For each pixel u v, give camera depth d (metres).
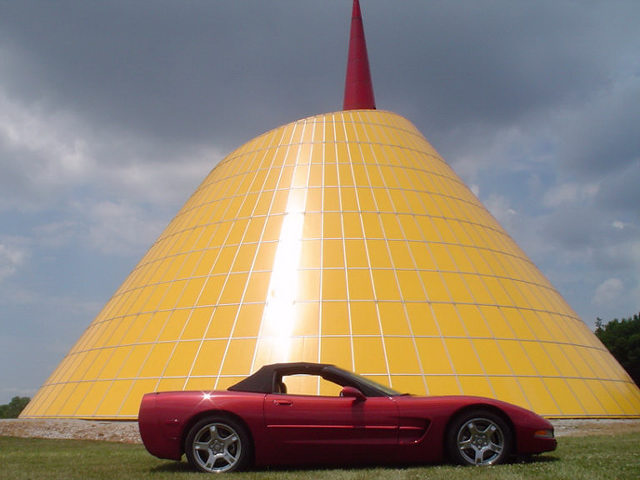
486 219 33.78
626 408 26.09
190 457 10.51
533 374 24.64
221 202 32.56
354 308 24.97
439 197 32.44
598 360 28.41
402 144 35.56
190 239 31.25
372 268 26.72
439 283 26.86
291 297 25.56
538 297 29.70
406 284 26.33
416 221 29.88
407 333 24.30
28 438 21.80
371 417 10.62
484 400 10.91
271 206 30.45
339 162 32.59
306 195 30.52
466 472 9.32
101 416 24.22
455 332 24.89
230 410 10.62
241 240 29.14
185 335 25.64
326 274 26.36
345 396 10.86
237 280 27.09
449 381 22.95
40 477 9.75
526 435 10.65
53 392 28.77
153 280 30.20
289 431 10.55
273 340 24.08
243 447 10.48
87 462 12.35
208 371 23.73
